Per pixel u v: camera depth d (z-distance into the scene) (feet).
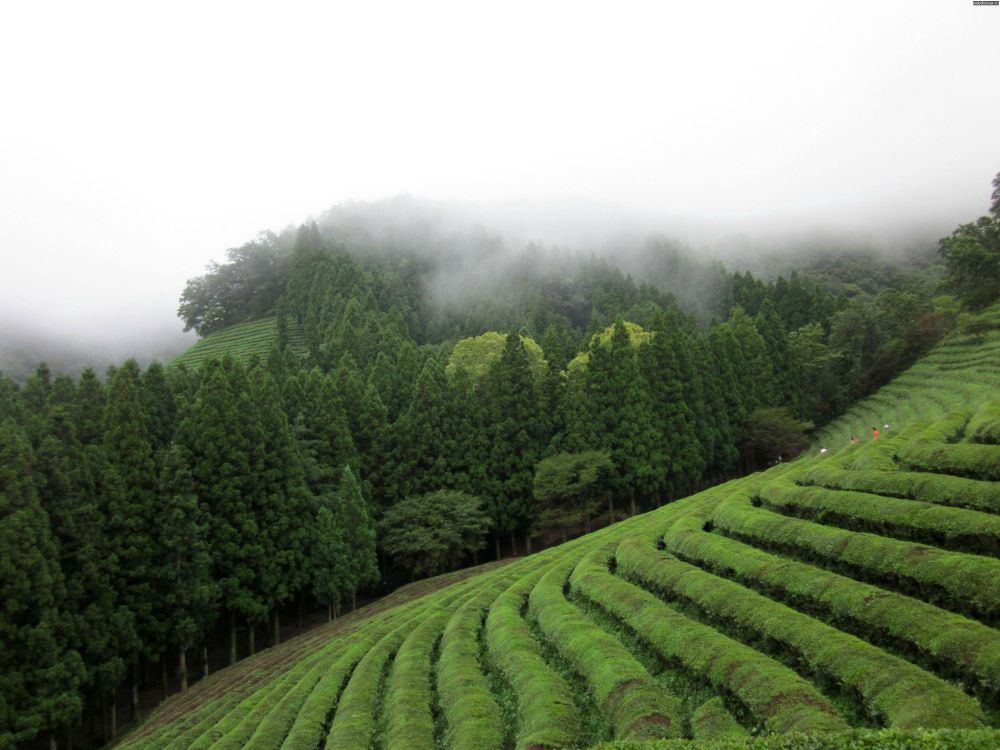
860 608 70.08
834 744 40.06
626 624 90.12
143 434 158.10
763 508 121.49
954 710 49.65
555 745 64.39
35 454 131.13
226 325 494.18
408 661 100.48
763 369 288.51
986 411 125.90
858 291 574.97
